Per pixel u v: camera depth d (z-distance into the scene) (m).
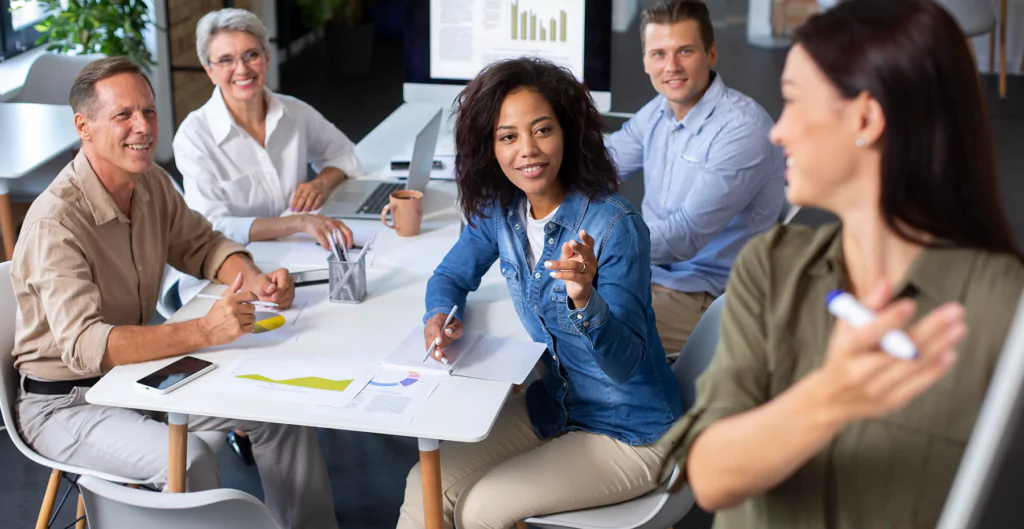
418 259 2.44
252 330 1.97
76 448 2.05
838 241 0.92
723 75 7.28
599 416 1.92
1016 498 0.59
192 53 5.58
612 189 1.97
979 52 7.07
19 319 2.07
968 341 0.81
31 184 3.47
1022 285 0.80
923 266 0.83
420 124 3.74
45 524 2.20
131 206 2.19
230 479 2.75
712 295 2.68
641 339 1.84
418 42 3.65
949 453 0.83
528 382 2.31
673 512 1.83
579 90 1.88
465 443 1.98
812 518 0.91
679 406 1.96
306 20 7.52
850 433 0.87
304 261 2.45
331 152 3.13
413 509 1.90
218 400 1.74
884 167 0.80
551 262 1.65
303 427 2.31
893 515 0.86
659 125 2.84
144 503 1.47
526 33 3.56
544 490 1.80
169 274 2.75
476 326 2.06
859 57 0.78
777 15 8.74
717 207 2.60
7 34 5.13
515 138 1.86
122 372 1.86
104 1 4.86
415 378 1.82
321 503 2.37
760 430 0.78
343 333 2.02
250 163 2.93
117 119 2.03
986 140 0.80
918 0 0.78
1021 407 0.56
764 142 2.60
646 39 2.66
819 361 0.91
